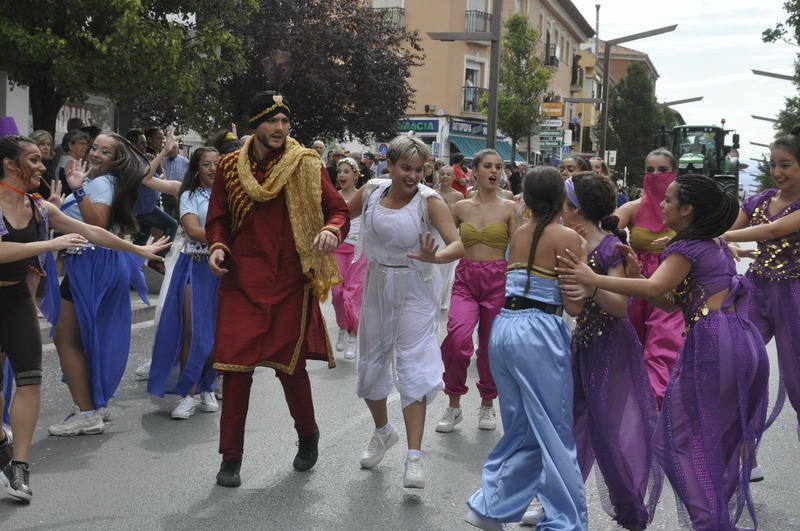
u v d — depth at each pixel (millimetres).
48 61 13016
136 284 6730
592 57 65750
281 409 6973
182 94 14578
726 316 4379
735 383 4328
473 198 6797
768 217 5836
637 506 4441
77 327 6234
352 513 4859
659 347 5918
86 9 12602
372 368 5457
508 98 31047
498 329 4336
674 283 4328
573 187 4488
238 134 24031
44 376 7867
